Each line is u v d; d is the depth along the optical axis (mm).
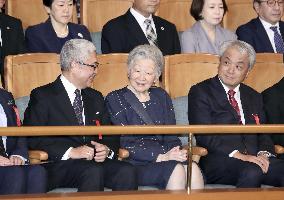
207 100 14836
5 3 18500
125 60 15781
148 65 14195
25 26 18641
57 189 13516
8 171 12930
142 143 14234
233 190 13180
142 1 17281
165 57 15766
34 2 18719
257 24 18531
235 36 18219
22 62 15094
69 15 16828
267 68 16812
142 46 14352
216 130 12891
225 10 17906
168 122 14469
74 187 13570
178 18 19328
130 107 14273
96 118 14109
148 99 14461
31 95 14039
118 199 12539
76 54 13930
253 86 16750
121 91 14422
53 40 16812
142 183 13773
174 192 12883
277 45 18469
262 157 14484
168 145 14406
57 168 13461
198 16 17891
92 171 13258
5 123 13742
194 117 14812
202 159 14680
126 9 19047
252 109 15164
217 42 17812
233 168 14289
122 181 13398
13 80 14984
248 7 19781
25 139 13672
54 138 13828
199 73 16016
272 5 18328
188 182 12961
